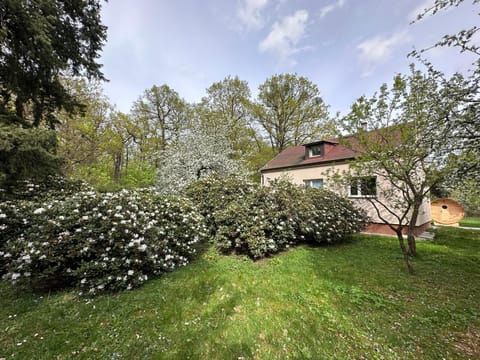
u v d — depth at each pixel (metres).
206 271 3.70
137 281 3.01
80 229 2.91
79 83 11.80
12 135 3.81
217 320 2.34
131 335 2.08
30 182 4.88
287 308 2.59
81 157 12.15
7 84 5.13
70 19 6.04
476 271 3.79
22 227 3.50
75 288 2.97
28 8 4.34
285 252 4.94
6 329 2.12
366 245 5.72
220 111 16.25
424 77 3.64
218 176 7.20
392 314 2.47
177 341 2.02
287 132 17.19
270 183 6.46
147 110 18.67
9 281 3.10
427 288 3.14
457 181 3.38
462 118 2.90
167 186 9.37
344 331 2.17
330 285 3.20
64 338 2.01
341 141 4.52
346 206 6.50
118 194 4.06
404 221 7.06
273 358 1.84
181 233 4.18
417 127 3.57
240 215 4.80
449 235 7.03
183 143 10.10
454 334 2.13
